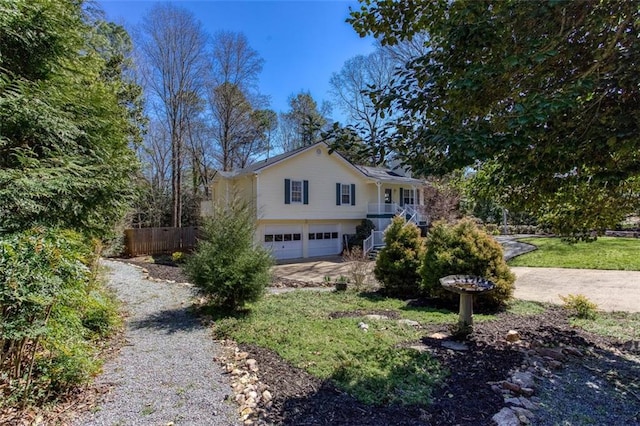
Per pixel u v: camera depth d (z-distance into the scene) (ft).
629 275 33.96
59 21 15.14
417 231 28.96
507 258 45.93
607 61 9.05
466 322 16.65
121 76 51.52
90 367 11.36
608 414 10.16
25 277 9.14
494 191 15.80
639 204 13.35
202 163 86.53
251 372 12.57
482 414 9.75
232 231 22.07
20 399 9.62
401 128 11.11
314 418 9.50
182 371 12.85
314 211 58.54
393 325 18.34
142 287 29.37
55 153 14.69
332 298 26.16
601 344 16.15
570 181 12.31
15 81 13.16
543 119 7.79
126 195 19.75
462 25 9.16
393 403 10.27
